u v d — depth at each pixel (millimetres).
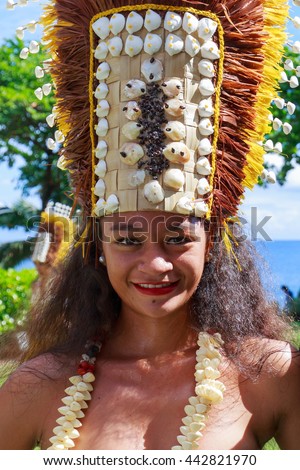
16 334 2756
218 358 2307
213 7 2285
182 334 2373
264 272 2564
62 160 2473
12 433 2338
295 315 2781
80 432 2248
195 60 2252
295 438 2301
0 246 14711
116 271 2254
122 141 2240
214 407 2221
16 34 2484
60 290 2561
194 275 2254
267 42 2406
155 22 2217
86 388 2287
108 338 2447
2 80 14359
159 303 2232
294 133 9289
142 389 2285
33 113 13688
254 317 2510
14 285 8062
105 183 2295
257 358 2322
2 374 2740
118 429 2215
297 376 2305
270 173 2492
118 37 2250
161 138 2207
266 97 2453
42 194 14820
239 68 2344
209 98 2275
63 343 2482
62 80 2410
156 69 2209
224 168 2357
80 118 2377
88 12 2330
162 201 2199
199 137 2260
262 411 2271
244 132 2389
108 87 2277
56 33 2412
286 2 2441
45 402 2336
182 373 2307
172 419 2223
